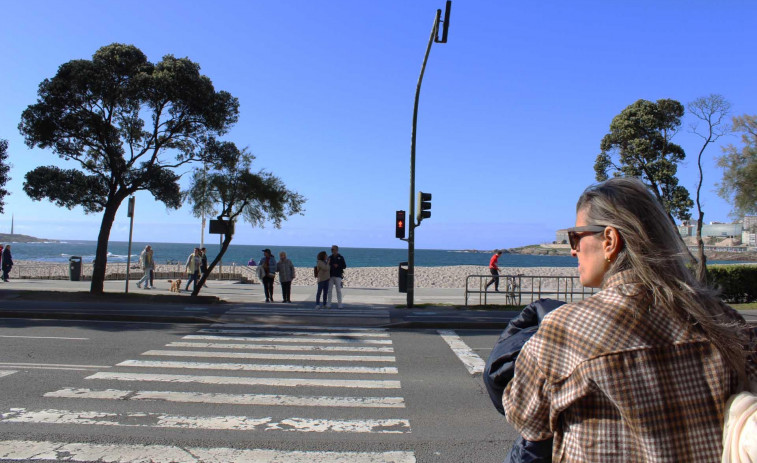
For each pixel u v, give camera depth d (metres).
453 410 6.52
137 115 19.28
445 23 15.60
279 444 5.31
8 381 7.45
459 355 9.94
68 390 7.05
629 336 1.43
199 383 7.55
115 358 9.06
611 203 1.66
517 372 1.63
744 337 1.52
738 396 1.41
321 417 6.18
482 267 51.88
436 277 36.38
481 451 5.21
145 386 7.32
